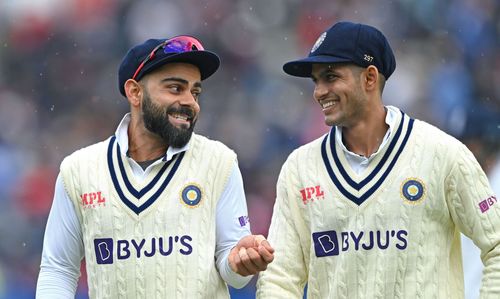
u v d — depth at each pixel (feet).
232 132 165.89
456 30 181.06
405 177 54.34
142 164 54.75
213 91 172.24
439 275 54.03
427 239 54.08
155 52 53.42
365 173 54.80
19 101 175.94
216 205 54.39
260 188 159.22
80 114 174.60
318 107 169.17
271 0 181.37
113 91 176.45
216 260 54.80
